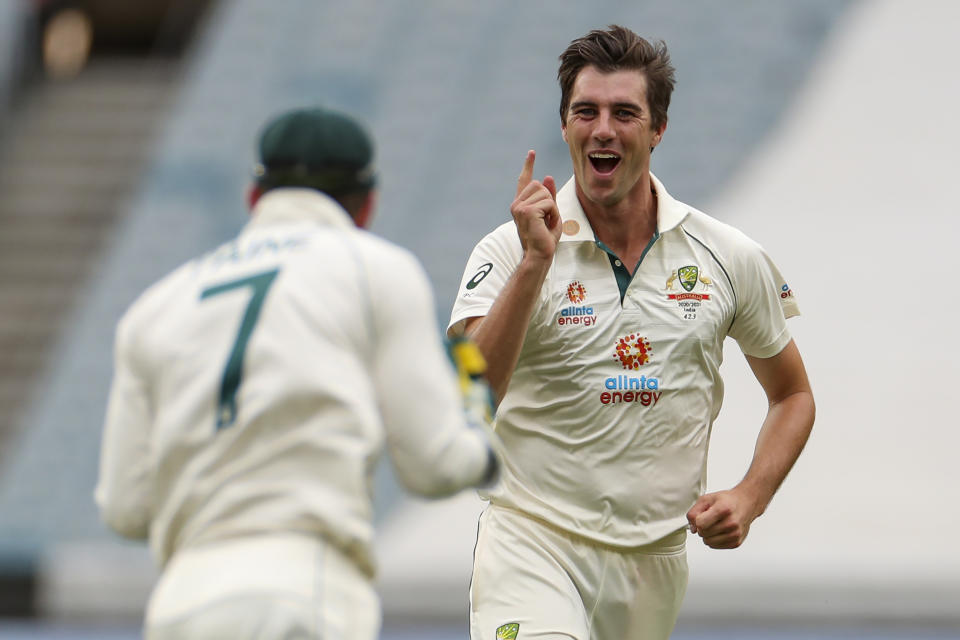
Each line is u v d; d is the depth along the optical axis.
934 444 30.92
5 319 43.94
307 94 47.72
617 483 11.62
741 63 44.12
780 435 12.40
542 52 47.53
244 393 7.91
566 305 11.55
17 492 35.75
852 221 37.00
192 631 7.55
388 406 8.12
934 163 38.50
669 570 12.02
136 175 49.69
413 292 8.30
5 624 29.38
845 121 40.66
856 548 28.88
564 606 11.52
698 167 40.53
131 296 41.62
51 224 47.81
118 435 8.38
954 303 33.97
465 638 27.12
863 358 32.97
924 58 42.31
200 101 47.94
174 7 57.81
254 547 7.71
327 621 7.63
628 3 47.72
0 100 51.16
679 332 11.63
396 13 50.09
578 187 11.88
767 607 27.62
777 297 12.36
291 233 8.51
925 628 27.23
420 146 44.50
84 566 30.34
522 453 11.82
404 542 30.48
